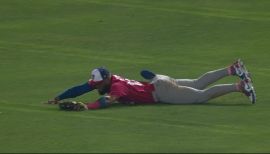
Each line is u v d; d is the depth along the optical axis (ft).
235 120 131.23
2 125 128.36
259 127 126.52
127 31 220.84
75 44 208.03
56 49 202.49
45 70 179.52
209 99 144.25
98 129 124.88
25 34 218.79
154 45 206.18
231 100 147.23
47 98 150.71
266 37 213.46
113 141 116.37
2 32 221.05
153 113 135.74
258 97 150.10
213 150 109.60
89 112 137.18
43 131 123.75
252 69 179.22
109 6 248.93
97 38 214.07
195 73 175.73
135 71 177.68
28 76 172.96
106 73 141.38
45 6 250.37
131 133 122.01
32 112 138.10
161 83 142.41
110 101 139.64
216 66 183.11
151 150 109.70
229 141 116.47
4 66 183.93
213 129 124.88
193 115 134.51
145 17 235.20
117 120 130.93
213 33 218.38
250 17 236.22
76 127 126.41
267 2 256.93
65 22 231.50
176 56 194.08
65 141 116.78
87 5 251.19
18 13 242.99
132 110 138.10
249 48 201.77
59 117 133.80
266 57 191.83
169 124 128.06
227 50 199.82
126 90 141.18
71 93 142.61
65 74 174.81
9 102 147.33
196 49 201.57
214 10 244.83
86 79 169.37
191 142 115.55
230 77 167.12
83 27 225.56
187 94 143.13
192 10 243.81
